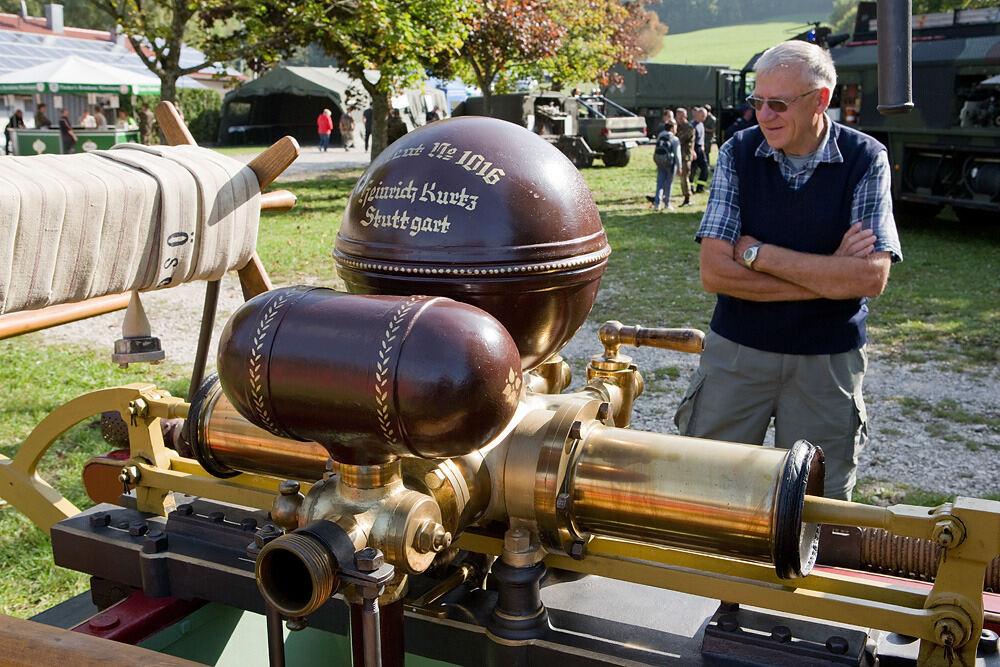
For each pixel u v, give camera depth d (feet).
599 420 5.09
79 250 6.02
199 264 7.00
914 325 24.76
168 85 43.73
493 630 4.89
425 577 5.47
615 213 46.96
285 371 3.87
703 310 26.32
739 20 342.03
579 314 5.13
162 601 5.88
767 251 7.97
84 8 166.30
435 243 4.62
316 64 230.68
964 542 4.18
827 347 8.16
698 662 4.63
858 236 7.84
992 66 35.91
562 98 75.72
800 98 7.68
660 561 5.16
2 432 16.48
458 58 62.39
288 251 35.27
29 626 3.66
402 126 82.79
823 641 4.60
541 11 65.92
